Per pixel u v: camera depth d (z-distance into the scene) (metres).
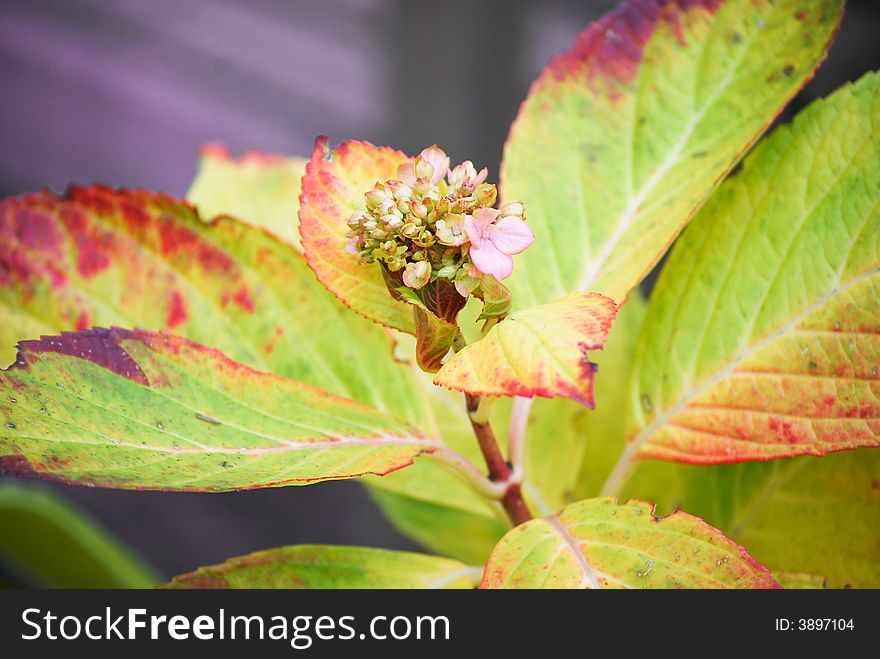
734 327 0.62
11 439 0.55
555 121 0.64
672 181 0.63
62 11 1.81
